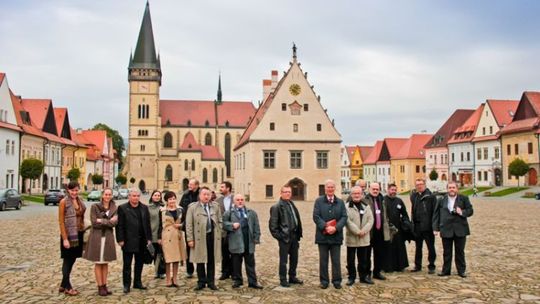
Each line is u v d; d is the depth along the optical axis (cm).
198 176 13238
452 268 1520
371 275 1421
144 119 13075
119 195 8212
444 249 1404
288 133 6438
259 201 6334
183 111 14150
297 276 1416
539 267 1497
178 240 1302
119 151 15725
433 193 1508
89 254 1173
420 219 1452
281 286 1286
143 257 1266
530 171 7700
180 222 1323
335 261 1262
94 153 11531
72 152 9488
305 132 6469
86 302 1120
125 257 1223
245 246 1275
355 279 1362
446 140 10494
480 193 7412
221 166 13450
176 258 1291
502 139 8412
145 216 1248
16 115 6650
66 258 1205
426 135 11925
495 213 3653
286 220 1291
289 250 1313
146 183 13038
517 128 7944
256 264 1616
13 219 3331
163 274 1424
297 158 6444
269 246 2039
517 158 7300
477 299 1116
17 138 6575
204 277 1260
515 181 8056
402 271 1472
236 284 1275
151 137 13062
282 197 1317
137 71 13025
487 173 8931
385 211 1370
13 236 2341
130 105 13038
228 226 1260
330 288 1257
